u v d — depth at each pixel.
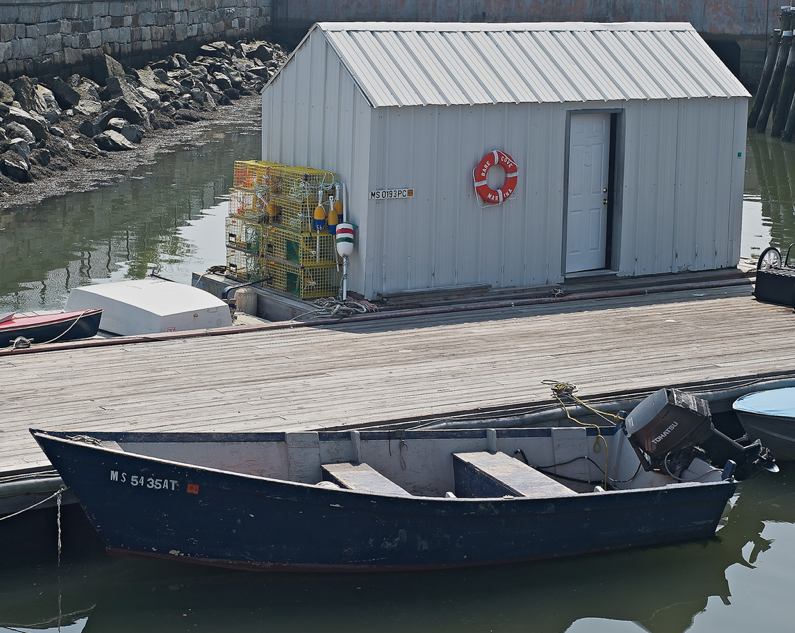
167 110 33.31
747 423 10.17
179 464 7.70
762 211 22.03
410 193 12.83
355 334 12.05
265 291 13.66
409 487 9.11
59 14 30.28
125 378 10.38
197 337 11.91
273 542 8.02
